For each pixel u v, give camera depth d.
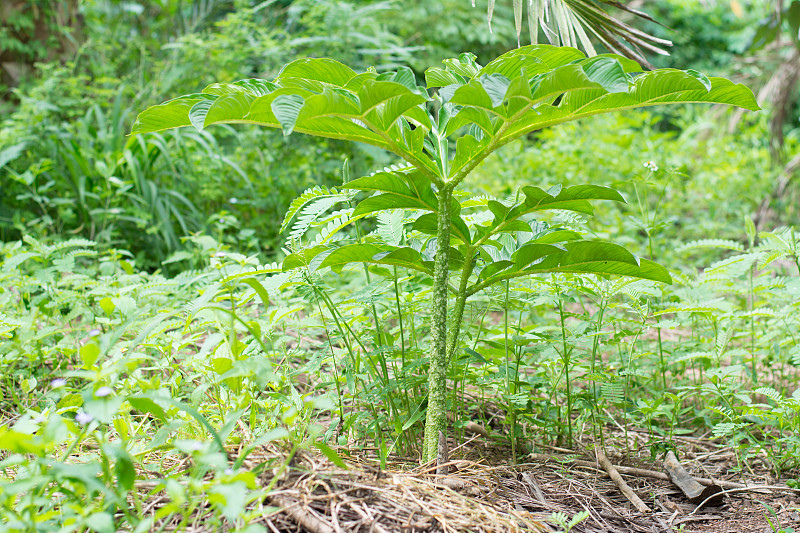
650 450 2.32
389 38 7.27
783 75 7.27
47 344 2.59
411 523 1.43
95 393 1.22
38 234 4.45
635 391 2.82
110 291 2.48
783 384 3.01
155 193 4.81
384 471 1.66
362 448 1.97
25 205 5.08
